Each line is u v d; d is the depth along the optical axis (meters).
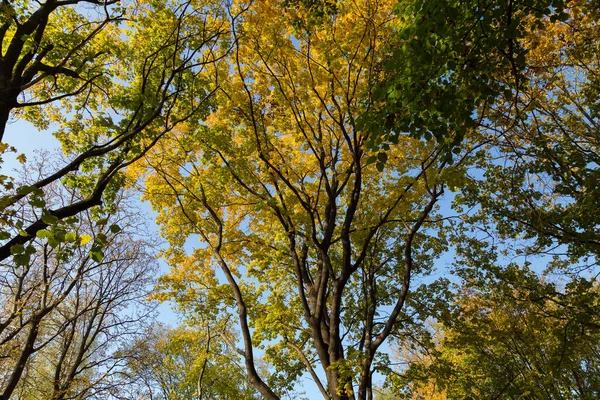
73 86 9.36
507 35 5.04
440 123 5.41
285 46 8.83
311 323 8.77
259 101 9.59
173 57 7.87
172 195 11.20
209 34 8.77
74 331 16.33
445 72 4.97
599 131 10.70
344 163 11.02
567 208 10.62
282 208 9.57
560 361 10.34
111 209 8.64
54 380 14.55
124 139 6.45
